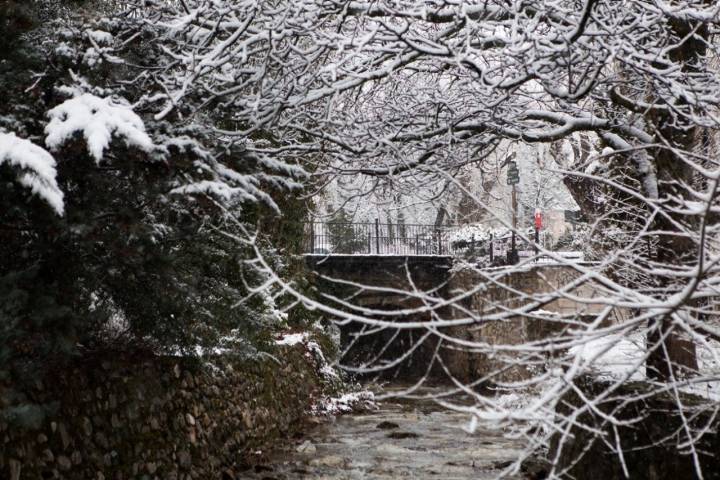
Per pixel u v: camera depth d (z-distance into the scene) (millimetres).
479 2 7020
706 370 6840
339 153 8062
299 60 7203
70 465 6312
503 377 12484
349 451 12461
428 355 27109
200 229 7148
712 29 7496
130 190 6391
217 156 6867
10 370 5715
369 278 24016
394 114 8422
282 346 15969
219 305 7996
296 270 17656
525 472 10070
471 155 8328
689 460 5488
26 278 5715
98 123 5238
